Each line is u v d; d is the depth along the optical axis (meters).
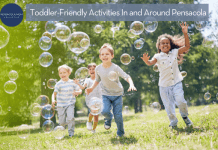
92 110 3.32
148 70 16.05
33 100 12.45
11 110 12.58
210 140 2.46
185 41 3.66
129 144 2.79
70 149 2.98
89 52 11.84
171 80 3.57
